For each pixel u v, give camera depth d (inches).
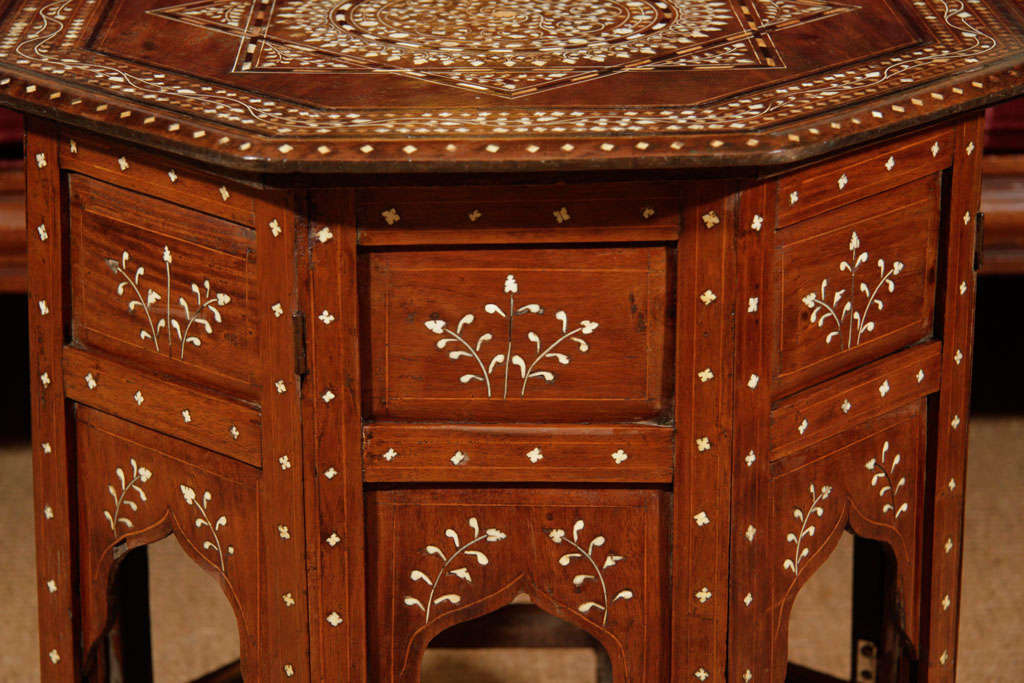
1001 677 96.0
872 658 91.8
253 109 64.1
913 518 76.1
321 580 68.1
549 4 78.8
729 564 68.2
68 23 75.5
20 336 135.8
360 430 66.4
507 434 66.7
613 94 65.7
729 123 61.9
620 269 65.0
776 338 66.9
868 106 64.2
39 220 72.4
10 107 67.9
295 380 65.8
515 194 63.4
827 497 71.6
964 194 72.4
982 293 143.1
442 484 67.7
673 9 77.8
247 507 69.3
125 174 68.4
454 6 78.7
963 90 67.1
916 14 76.7
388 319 65.6
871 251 69.7
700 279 64.6
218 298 67.2
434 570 68.9
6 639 100.3
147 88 66.8
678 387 65.9
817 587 107.3
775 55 70.9
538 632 92.4
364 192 63.4
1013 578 106.0
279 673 70.4
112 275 70.8
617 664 70.3
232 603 71.4
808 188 65.7
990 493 115.6
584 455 66.9
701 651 69.3
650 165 59.9
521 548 68.6
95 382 72.6
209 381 69.0
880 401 71.9
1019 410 126.7
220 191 65.4
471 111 63.7
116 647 90.4
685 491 67.2
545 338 65.9
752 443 67.1
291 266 64.3
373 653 69.7
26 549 110.0
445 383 66.5
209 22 75.9
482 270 64.9
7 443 123.5
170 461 71.5
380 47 72.4
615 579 69.0
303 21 76.2
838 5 78.1
